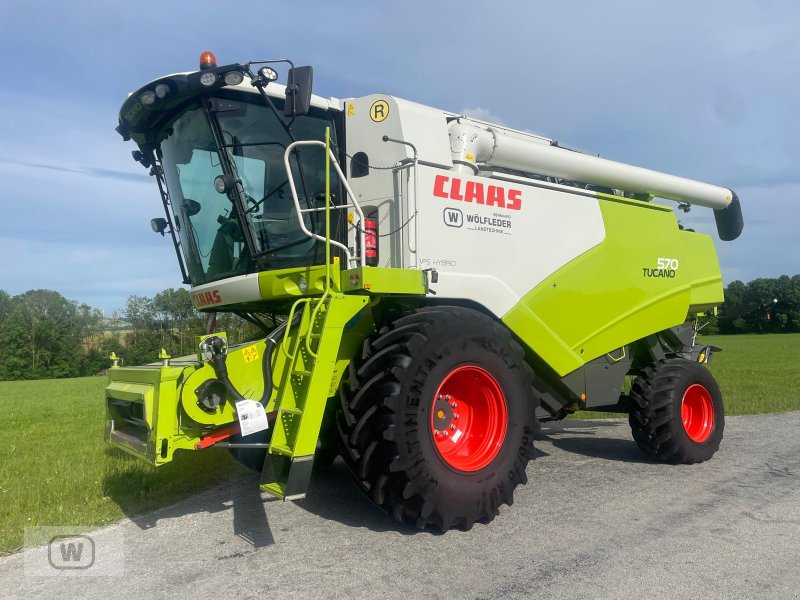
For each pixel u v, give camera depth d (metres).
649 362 6.79
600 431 8.45
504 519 4.38
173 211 5.53
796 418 9.12
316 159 4.96
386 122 4.75
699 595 3.15
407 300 4.61
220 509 4.77
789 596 3.14
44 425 11.01
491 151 5.41
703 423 6.41
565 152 6.11
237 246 4.93
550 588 3.23
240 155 4.75
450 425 4.41
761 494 5.01
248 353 4.12
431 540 3.95
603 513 4.52
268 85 4.81
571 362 5.57
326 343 3.86
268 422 4.21
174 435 3.85
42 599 3.22
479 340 4.32
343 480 5.62
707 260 7.48
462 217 4.82
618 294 6.07
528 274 5.27
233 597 3.17
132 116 5.00
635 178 6.85
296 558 3.69
